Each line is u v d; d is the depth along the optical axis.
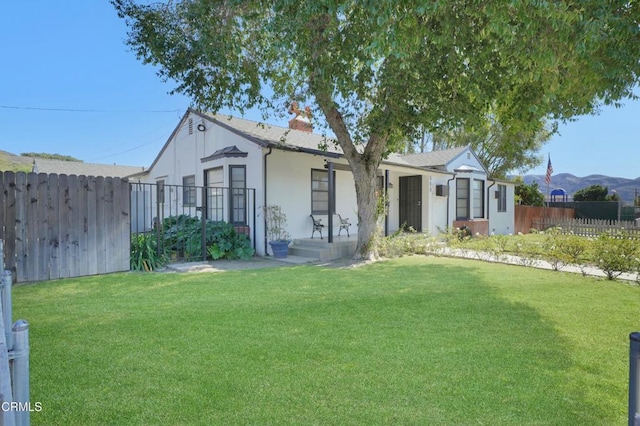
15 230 6.52
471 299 5.40
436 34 5.77
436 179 15.44
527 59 4.95
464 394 2.68
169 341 3.66
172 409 2.46
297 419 2.35
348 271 7.83
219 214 11.76
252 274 7.45
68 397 2.60
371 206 9.81
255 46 8.74
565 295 5.68
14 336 1.47
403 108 7.87
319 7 5.16
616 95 4.21
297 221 11.62
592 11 3.79
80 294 5.65
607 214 23.97
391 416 2.38
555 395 2.68
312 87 7.79
